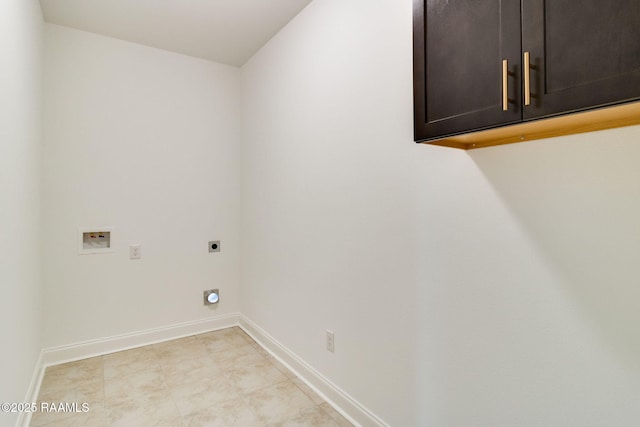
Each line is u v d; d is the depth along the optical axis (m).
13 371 1.61
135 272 2.90
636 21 0.71
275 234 2.73
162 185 3.01
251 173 3.16
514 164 1.18
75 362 2.60
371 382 1.79
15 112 1.66
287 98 2.54
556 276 1.08
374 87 1.74
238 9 2.36
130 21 2.52
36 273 2.24
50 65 2.54
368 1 1.77
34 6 2.14
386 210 1.68
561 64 0.83
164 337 3.04
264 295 2.92
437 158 1.43
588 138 1.01
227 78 3.32
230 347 2.89
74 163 2.64
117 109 2.81
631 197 0.93
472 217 1.31
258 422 1.89
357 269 1.87
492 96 0.98
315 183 2.22
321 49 2.15
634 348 0.93
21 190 1.79
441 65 1.12
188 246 3.15
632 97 0.71
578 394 1.04
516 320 1.18
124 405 2.04
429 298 1.48
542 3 0.86
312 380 2.26
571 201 1.05
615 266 0.96
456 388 1.38
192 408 2.02
